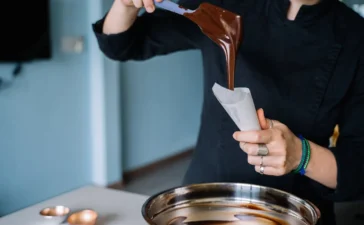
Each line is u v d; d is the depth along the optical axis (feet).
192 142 14.90
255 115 2.58
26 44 8.27
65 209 3.12
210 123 3.75
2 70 8.23
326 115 3.43
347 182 2.96
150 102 12.66
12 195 8.75
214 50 3.70
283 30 3.44
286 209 2.72
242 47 3.57
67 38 9.53
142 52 3.95
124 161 11.91
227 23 2.79
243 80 3.56
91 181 10.93
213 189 2.87
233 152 3.60
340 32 3.38
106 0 10.07
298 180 3.52
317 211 2.42
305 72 3.43
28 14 8.20
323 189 3.22
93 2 9.91
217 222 2.66
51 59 9.18
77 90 10.06
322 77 3.39
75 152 10.26
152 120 12.85
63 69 9.55
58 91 9.50
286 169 2.74
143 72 12.19
